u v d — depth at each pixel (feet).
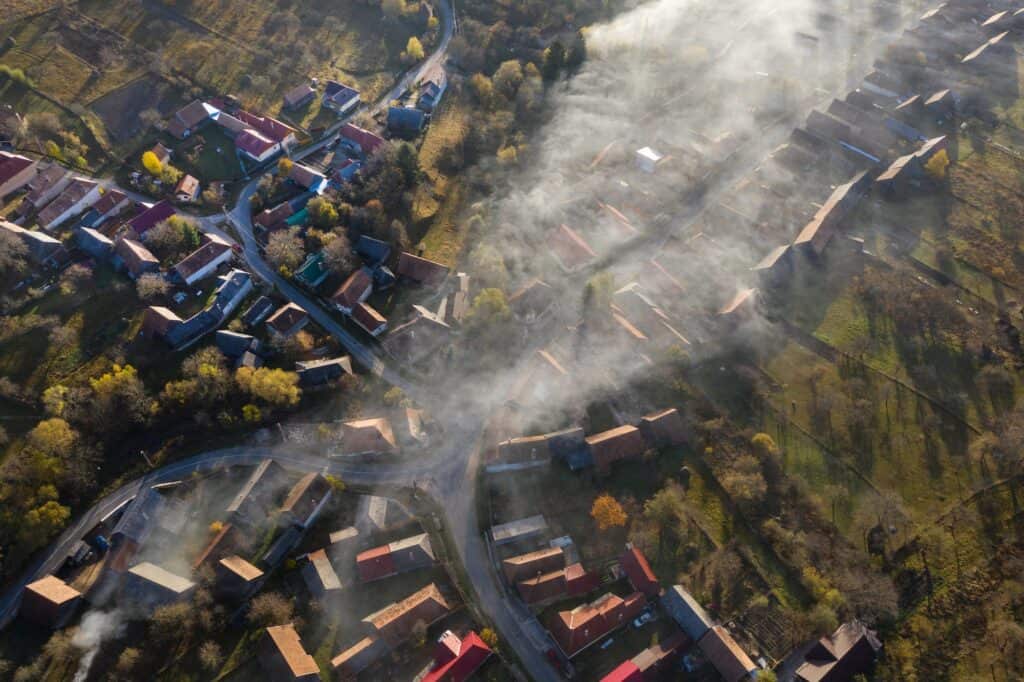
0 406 411.13
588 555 381.60
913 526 390.01
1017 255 522.06
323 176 551.18
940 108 632.79
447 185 577.02
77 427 400.88
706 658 341.41
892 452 422.82
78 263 478.59
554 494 404.98
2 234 465.88
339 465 416.26
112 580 358.02
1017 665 336.70
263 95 630.33
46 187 519.60
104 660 338.54
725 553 380.99
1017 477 405.59
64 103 588.50
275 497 396.37
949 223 548.72
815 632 346.54
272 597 357.20
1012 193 568.82
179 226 492.13
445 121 630.74
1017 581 363.97
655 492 406.41
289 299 486.79
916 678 336.49
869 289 501.15
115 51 634.84
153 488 389.39
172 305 469.57
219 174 561.02
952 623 353.51
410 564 369.50
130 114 594.65
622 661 344.08
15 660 335.67
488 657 342.23
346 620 357.41
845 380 456.86
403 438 419.95
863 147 594.65
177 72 630.74
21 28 633.20
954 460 417.69
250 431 424.05
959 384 452.76
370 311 471.21
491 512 396.98
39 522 360.48
